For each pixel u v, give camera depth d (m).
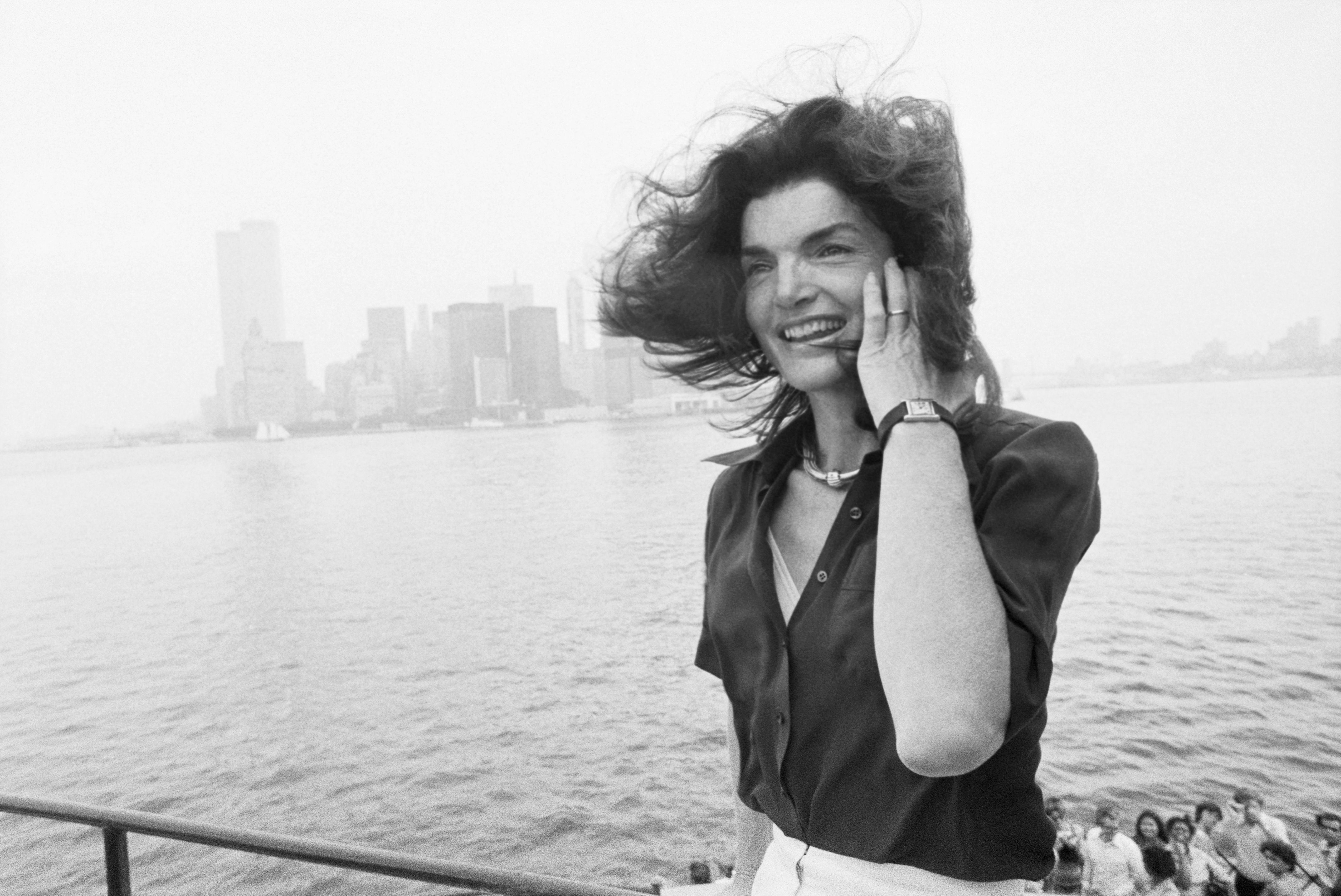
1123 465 76.50
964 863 0.89
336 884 8.73
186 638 44.12
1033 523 0.83
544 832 22.28
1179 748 24.44
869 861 0.93
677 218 1.09
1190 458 77.62
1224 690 28.84
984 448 0.90
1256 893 13.16
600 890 1.04
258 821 24.00
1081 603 40.34
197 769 27.72
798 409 1.18
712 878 19.05
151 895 13.83
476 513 77.94
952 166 0.96
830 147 0.97
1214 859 13.34
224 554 66.00
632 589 49.91
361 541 68.56
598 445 124.12
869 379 0.92
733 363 1.18
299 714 32.25
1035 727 0.87
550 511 76.88
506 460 113.38
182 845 16.02
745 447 1.22
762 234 1.01
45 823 19.53
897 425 0.88
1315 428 88.25
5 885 15.70
